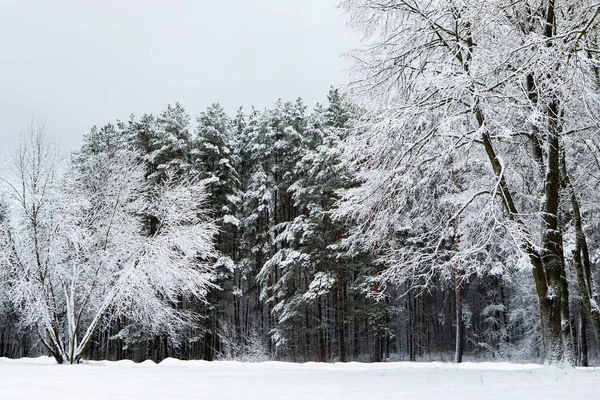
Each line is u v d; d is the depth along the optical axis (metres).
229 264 26.64
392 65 11.93
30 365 15.01
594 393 5.64
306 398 5.70
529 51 8.80
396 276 12.20
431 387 6.72
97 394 6.46
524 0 9.20
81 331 22.97
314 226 24.20
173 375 9.64
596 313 10.71
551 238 10.45
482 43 10.45
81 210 18.89
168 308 20.20
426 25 11.28
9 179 17.27
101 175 20.56
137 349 26.23
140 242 19.05
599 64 9.58
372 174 11.73
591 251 16.80
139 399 5.78
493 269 12.33
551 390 6.02
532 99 10.09
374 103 11.96
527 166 12.48
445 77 9.78
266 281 27.98
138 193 21.89
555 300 10.23
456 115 10.19
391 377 8.49
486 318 33.81
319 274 24.03
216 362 16.16
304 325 25.59
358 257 25.78
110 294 17.72
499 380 7.53
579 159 12.80
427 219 12.73
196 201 22.16
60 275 17.83
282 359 26.77
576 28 9.09
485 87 9.56
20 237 17.17
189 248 19.70
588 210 14.94
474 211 12.89
